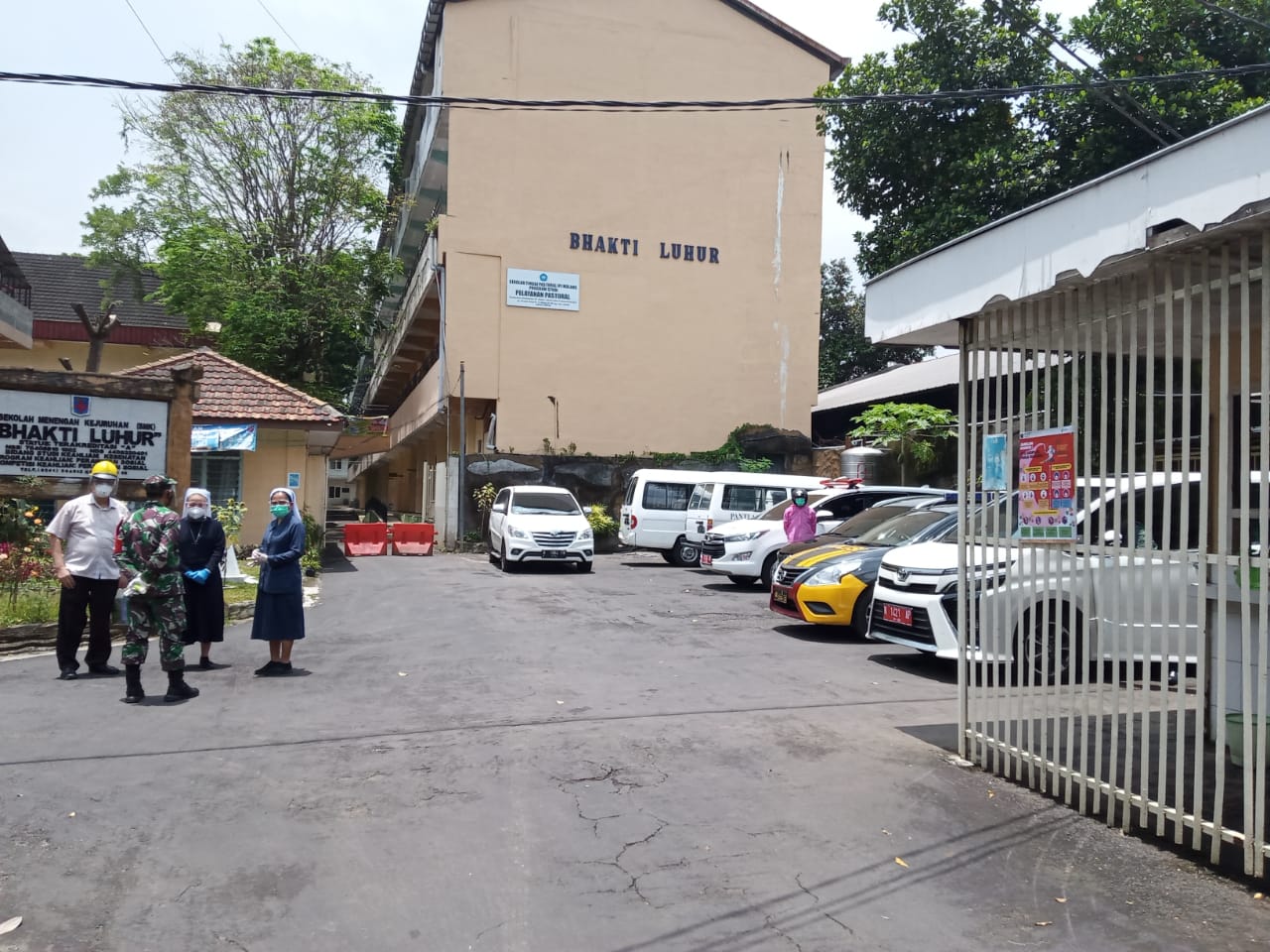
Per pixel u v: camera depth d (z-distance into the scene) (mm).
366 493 57875
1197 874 4309
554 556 18125
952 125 15969
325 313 26656
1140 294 4809
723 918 3875
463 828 4801
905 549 9141
